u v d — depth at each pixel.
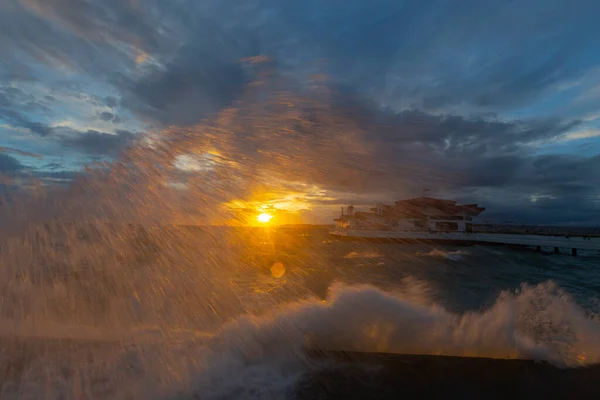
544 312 5.23
